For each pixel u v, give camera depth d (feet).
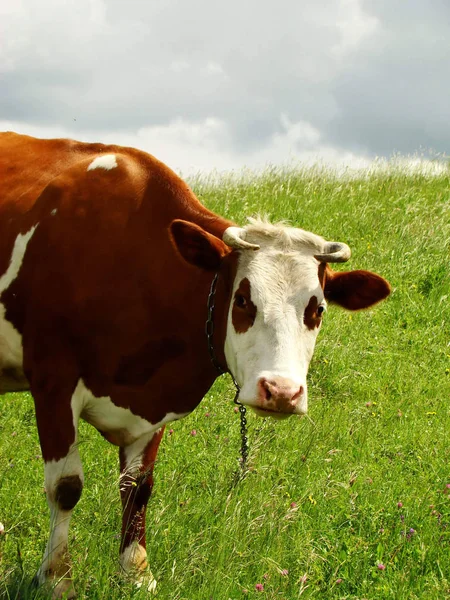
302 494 18.97
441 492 19.40
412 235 39.68
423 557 16.63
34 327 16.48
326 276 16.11
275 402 13.37
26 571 15.69
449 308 33.65
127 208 16.60
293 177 49.70
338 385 27.35
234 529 15.88
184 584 14.92
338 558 16.78
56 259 16.38
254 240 15.03
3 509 18.16
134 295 16.21
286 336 14.07
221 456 20.89
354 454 22.29
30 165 18.06
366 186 47.96
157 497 18.81
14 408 24.09
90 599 14.89
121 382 16.53
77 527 17.10
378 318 32.73
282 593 14.75
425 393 27.58
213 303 15.74
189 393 16.80
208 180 47.98
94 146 18.15
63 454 16.11
